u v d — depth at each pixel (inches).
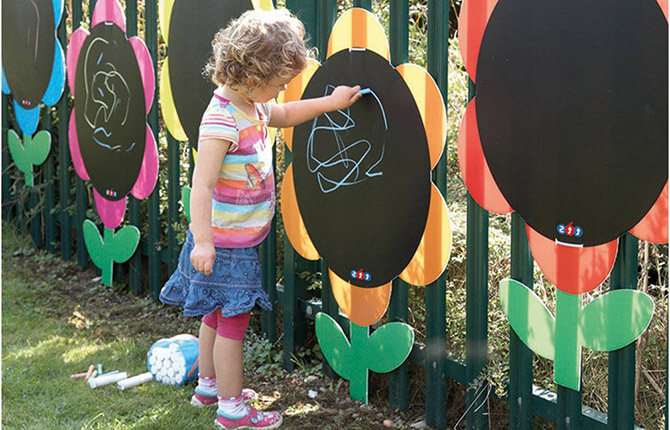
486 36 97.2
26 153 209.8
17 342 146.9
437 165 106.0
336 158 120.8
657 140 81.9
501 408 112.3
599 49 85.9
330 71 120.6
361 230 118.2
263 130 109.1
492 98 97.3
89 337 150.6
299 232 130.4
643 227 84.4
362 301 119.9
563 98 89.7
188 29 146.0
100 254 181.9
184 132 151.8
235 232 108.9
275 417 114.5
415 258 110.4
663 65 80.7
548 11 90.0
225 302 109.5
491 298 116.3
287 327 135.5
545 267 94.8
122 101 168.6
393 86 110.0
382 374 128.3
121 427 111.7
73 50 183.8
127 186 170.7
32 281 186.2
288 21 103.4
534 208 94.4
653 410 105.6
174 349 128.9
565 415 96.3
